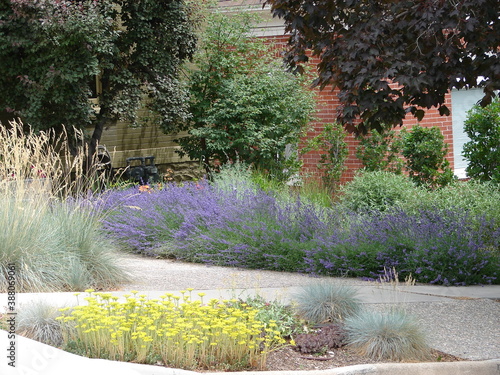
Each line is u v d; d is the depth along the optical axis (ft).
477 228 30.55
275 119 49.83
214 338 15.55
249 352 15.66
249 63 51.62
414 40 22.00
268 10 51.26
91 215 27.22
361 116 23.22
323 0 22.53
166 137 53.98
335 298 19.02
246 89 49.47
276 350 16.55
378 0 22.35
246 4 51.70
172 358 15.05
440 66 21.38
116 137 50.47
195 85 51.57
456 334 18.20
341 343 17.03
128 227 33.76
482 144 42.37
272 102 49.21
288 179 49.08
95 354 15.20
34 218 23.48
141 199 37.68
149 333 15.71
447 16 20.70
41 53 41.73
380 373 15.08
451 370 15.48
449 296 22.76
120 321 15.62
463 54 21.29
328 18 22.82
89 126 49.78
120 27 49.65
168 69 48.06
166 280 25.26
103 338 15.31
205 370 14.90
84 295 20.67
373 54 21.20
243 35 51.03
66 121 43.27
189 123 50.90
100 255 24.71
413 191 37.76
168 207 35.86
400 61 21.21
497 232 29.53
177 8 47.73
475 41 20.95
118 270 24.66
